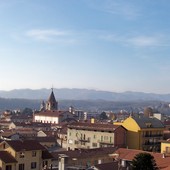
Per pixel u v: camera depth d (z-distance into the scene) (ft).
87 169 267.18
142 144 501.15
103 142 501.15
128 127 510.17
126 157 346.13
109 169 266.98
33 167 357.20
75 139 540.52
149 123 515.91
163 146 444.96
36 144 368.27
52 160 372.58
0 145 357.41
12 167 339.36
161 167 278.87
